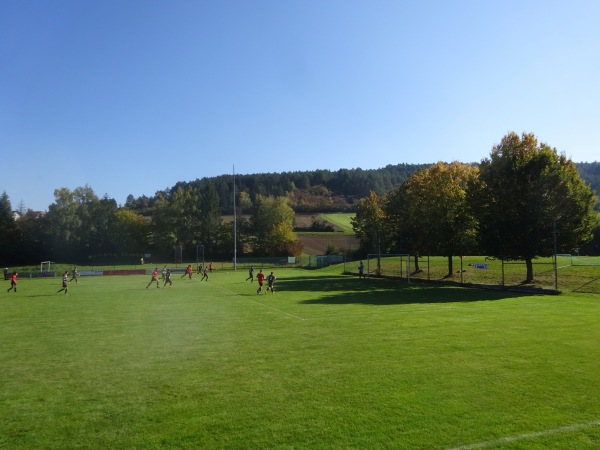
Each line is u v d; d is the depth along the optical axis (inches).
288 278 2028.8
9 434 281.7
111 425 293.7
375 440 263.0
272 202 4466.0
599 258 1863.9
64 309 956.0
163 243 4136.3
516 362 439.5
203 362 461.7
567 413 303.9
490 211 1428.4
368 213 2267.5
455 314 794.2
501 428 279.4
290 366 438.0
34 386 385.7
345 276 2167.8
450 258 1750.7
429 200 1713.8
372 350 504.1
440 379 384.2
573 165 1432.1
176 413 313.4
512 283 1469.0
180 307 969.5
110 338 608.7
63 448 260.1
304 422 292.2
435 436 268.2
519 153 1411.2
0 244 3700.8
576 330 617.3
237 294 1283.2
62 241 3993.6
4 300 1176.2
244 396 347.9
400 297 1127.6
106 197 4916.3
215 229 4311.0
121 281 2043.6
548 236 1328.7
